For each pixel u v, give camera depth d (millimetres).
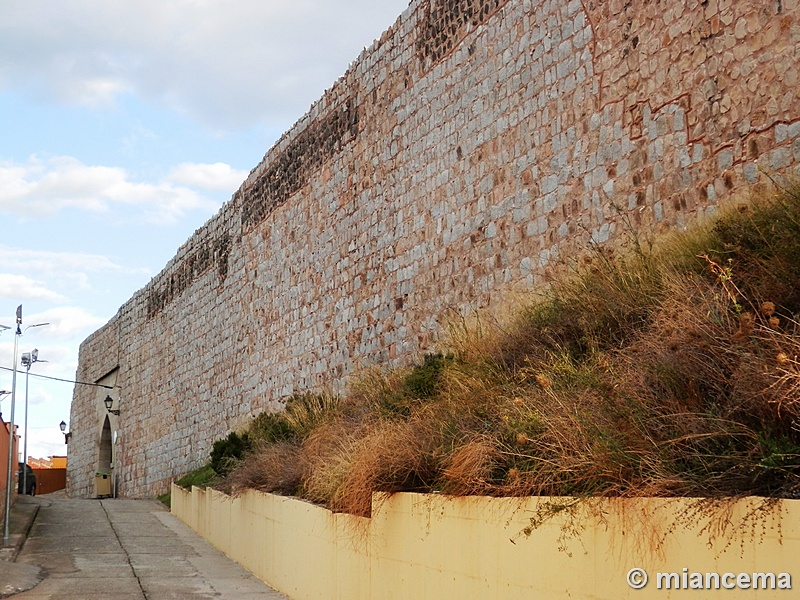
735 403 6398
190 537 20141
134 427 39250
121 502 30359
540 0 14086
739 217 9656
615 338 9461
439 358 14617
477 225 15344
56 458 77938
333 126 20875
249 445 20125
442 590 8234
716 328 7164
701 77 11070
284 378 23219
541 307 12016
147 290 38156
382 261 18406
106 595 12438
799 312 7516
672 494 6035
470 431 9055
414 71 17531
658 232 11586
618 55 12461
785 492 5496
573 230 13125
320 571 11312
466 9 15938
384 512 9492
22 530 19500
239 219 27422
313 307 21641
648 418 6785
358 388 16438
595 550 6309
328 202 21016
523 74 14391
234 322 27562
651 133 11812
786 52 9984
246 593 13023
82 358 50875
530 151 14133
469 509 7863
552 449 7348
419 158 17219
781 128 9992
